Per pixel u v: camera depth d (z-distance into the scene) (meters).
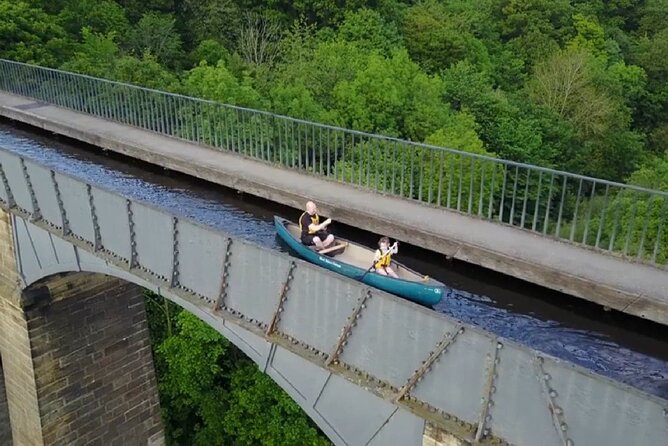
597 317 11.46
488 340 8.39
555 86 57.06
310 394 11.25
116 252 13.94
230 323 12.02
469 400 8.80
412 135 44.34
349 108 43.72
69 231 15.18
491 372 8.41
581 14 68.19
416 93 46.00
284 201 16.45
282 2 57.28
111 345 21.17
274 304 10.97
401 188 15.73
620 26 74.44
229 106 19.27
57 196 14.99
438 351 8.92
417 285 11.19
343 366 10.23
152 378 22.75
